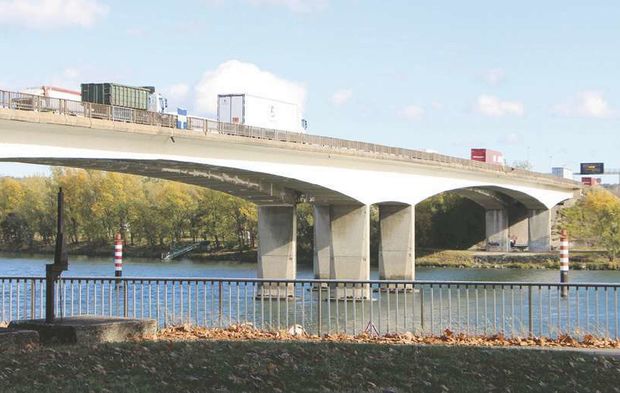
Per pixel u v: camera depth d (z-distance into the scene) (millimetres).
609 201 144750
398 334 28844
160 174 72312
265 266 90062
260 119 84938
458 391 18047
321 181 83125
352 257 90062
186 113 79125
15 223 166500
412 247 98375
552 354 22156
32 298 31984
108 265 125562
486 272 123188
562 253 76250
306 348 22516
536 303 67125
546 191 148500
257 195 84875
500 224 155500
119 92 70688
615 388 18516
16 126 52312
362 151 87188
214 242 158875
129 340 24406
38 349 22328
